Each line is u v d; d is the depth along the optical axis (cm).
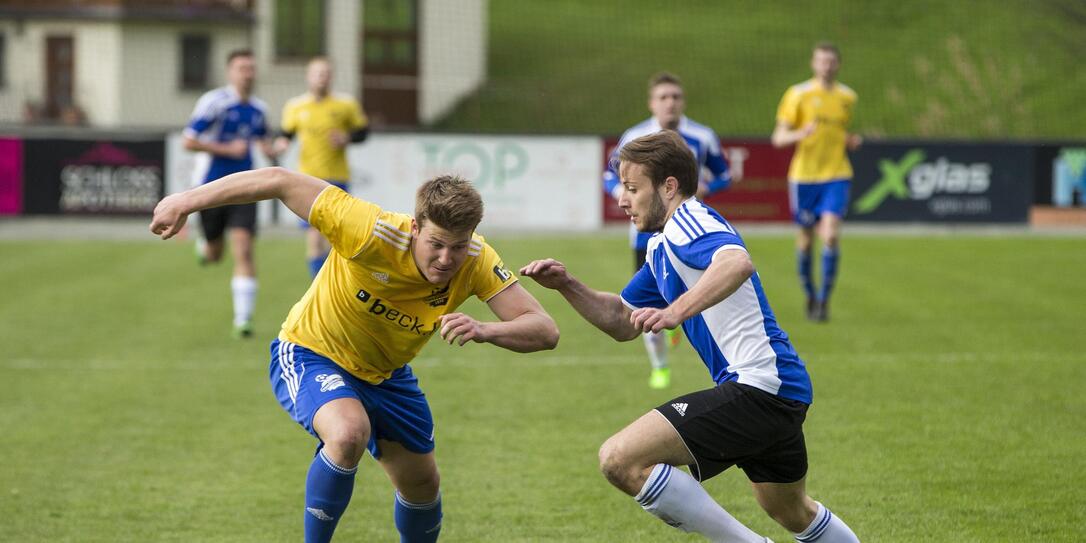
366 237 802
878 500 1096
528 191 3872
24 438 1353
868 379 1652
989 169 3884
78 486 1165
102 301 2403
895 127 5638
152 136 3816
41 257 3122
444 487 1161
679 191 830
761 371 795
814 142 2214
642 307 867
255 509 1092
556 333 820
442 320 773
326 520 823
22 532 1018
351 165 3806
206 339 2000
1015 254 3200
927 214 3903
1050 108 5712
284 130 2405
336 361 859
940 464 1217
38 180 3800
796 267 2947
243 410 1502
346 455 798
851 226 3925
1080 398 1528
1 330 2073
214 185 817
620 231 3831
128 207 3844
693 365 1805
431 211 766
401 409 872
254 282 2044
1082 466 1208
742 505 1102
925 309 2302
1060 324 2120
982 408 1473
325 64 2386
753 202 3938
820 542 849
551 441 1341
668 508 787
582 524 1045
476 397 1573
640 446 786
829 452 1267
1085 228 3881
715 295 751
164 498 1126
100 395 1579
